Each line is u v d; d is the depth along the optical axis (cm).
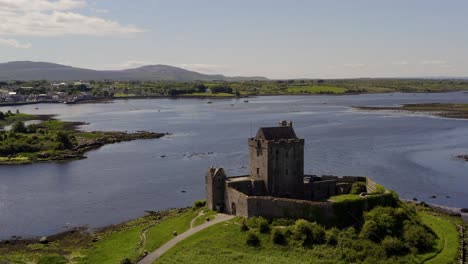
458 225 14412
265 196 13938
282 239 11888
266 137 14725
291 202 12706
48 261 12169
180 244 12150
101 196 19188
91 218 16412
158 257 11500
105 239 13800
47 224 15900
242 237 12125
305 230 11931
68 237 14512
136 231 14075
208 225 13125
